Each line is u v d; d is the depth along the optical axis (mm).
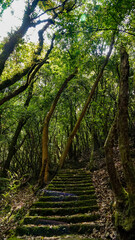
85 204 5410
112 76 10750
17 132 11258
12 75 6660
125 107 3500
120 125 3494
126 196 3740
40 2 7961
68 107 13938
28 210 5625
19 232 4270
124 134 3430
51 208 5254
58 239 3846
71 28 6125
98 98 10867
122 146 3400
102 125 10594
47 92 11812
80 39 7633
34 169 11875
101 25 6254
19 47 6340
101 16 5973
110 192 5855
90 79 12070
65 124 15078
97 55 10859
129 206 3350
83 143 18500
